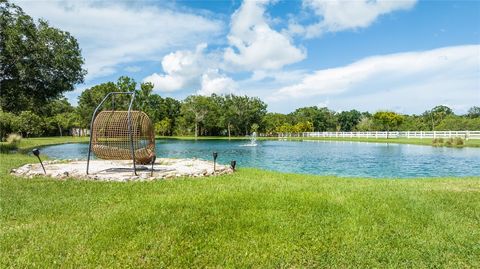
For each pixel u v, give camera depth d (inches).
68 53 1041.5
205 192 331.3
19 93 1011.9
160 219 250.5
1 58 903.1
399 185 399.9
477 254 212.8
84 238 222.4
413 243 224.2
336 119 4197.8
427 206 291.4
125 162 665.6
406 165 827.4
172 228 235.5
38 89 1020.5
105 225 241.9
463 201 311.9
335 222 253.9
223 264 195.6
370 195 325.1
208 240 222.5
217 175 473.7
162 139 2623.0
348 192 339.3
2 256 198.2
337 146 1584.6
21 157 743.1
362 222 254.1
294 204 289.0
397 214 271.1
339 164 857.5
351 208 280.7
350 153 1173.1
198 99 3083.2
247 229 239.3
